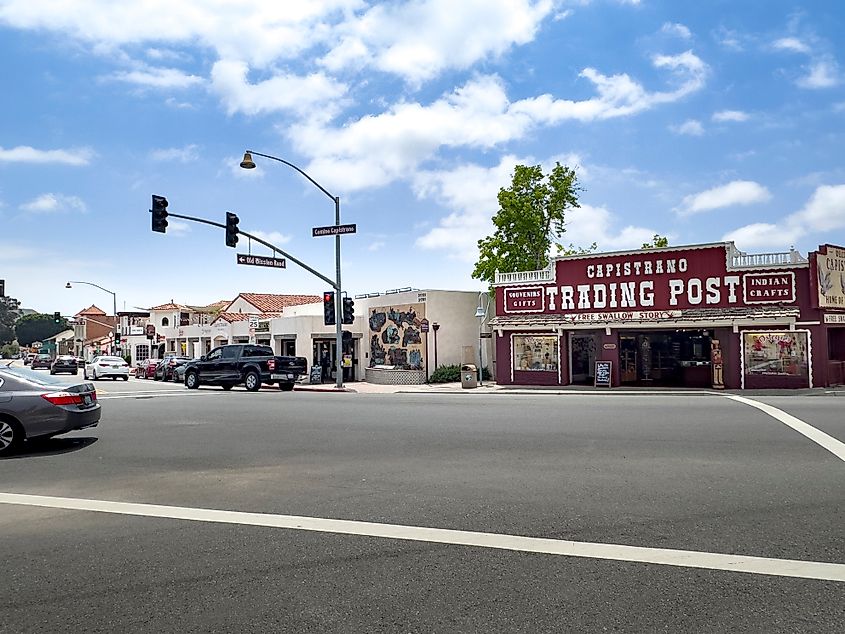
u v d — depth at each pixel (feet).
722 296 81.51
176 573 16.98
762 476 26.91
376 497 24.81
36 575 17.01
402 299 114.21
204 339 166.61
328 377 122.01
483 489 25.67
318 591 15.62
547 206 125.18
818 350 75.77
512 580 16.10
